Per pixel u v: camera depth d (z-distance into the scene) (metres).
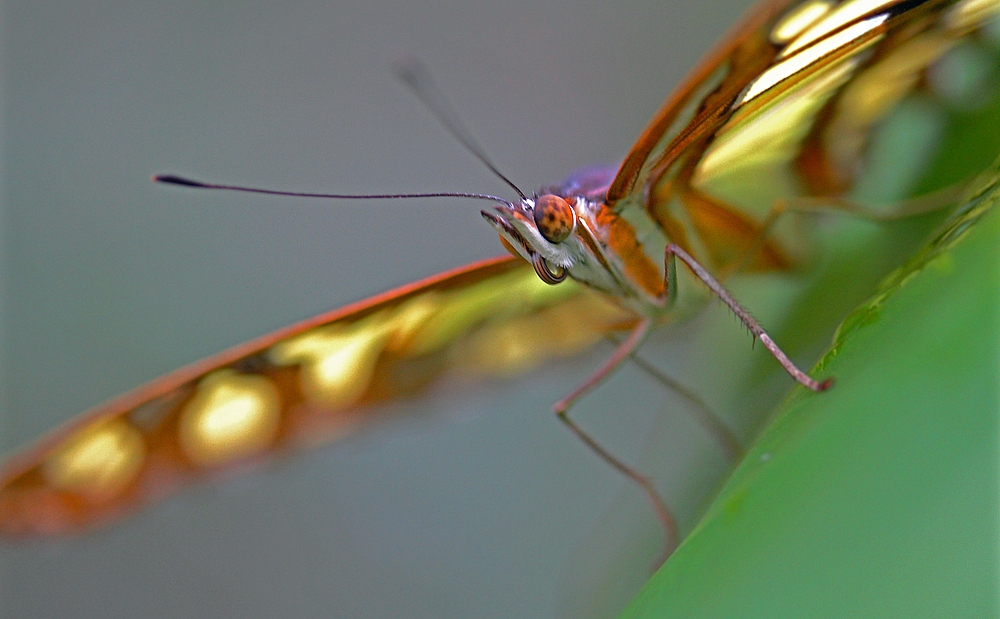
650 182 0.23
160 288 0.28
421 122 0.30
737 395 0.24
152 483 0.24
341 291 0.28
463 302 0.24
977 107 0.23
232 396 0.24
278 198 0.29
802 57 0.22
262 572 0.27
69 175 0.29
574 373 0.25
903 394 0.21
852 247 0.23
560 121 0.30
